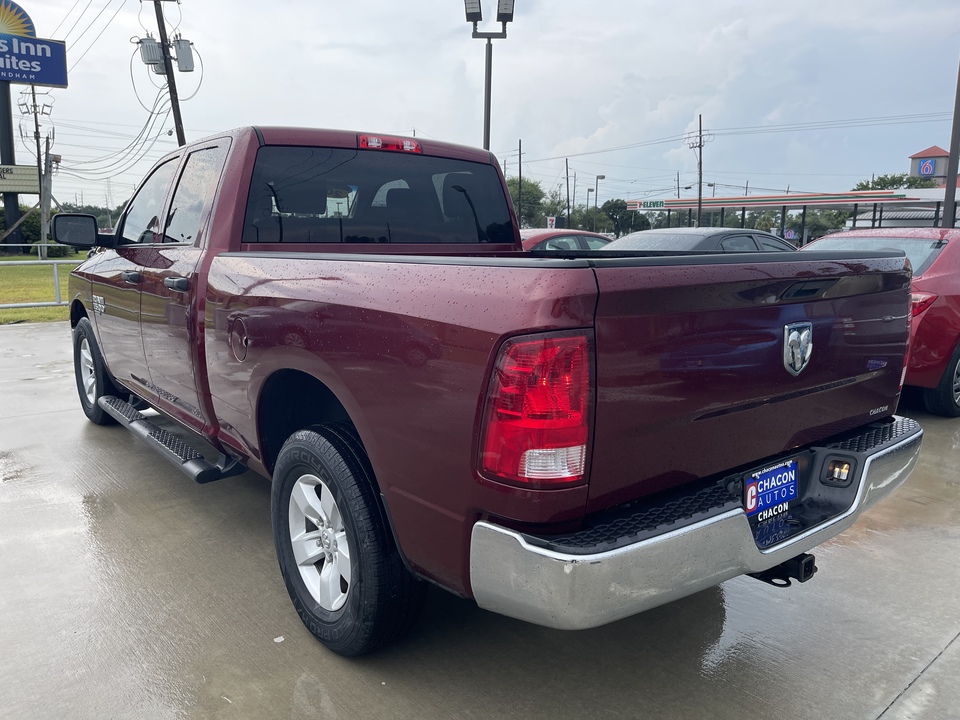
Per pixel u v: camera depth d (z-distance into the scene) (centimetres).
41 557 345
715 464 221
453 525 208
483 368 191
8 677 254
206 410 343
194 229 359
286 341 266
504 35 1327
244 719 234
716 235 877
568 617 187
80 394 574
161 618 293
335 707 240
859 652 275
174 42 2444
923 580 333
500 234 428
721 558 210
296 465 268
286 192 344
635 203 5625
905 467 273
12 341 995
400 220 383
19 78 3794
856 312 259
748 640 283
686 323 202
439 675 257
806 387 243
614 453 193
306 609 274
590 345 183
